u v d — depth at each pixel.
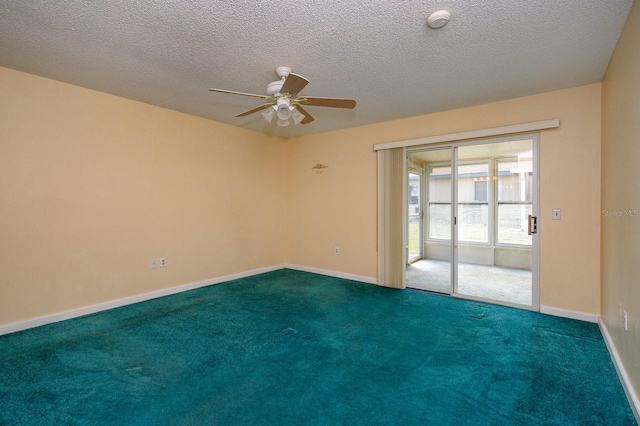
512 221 3.82
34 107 3.04
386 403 1.92
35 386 2.09
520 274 3.82
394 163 4.45
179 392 2.03
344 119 4.42
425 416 1.80
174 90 3.38
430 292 4.25
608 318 2.71
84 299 3.40
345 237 5.03
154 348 2.64
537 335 2.87
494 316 3.36
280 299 3.96
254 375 2.24
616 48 2.39
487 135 3.70
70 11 1.99
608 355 2.49
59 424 1.74
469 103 3.74
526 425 1.72
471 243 4.06
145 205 3.89
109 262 3.58
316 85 3.19
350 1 1.88
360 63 2.71
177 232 4.23
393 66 2.77
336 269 5.15
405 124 4.35
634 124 1.90
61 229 3.23
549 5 1.93
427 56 2.59
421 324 3.15
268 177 5.50
